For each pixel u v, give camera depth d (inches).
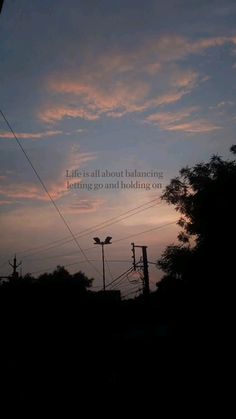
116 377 948.6
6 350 1304.1
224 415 585.9
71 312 1537.9
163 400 685.9
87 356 1221.1
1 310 1477.6
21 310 1496.1
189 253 676.7
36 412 650.8
